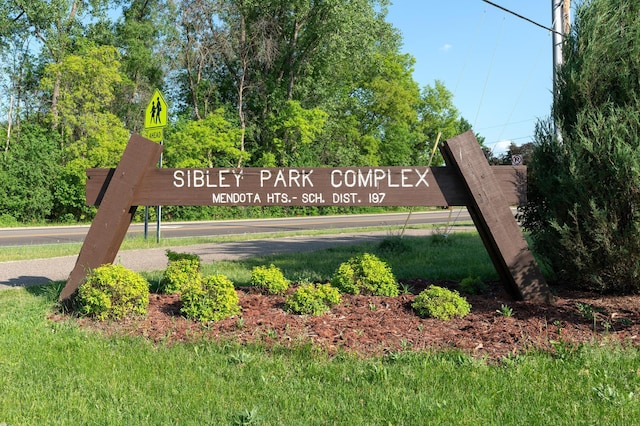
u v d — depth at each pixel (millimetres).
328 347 5051
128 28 39125
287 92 41688
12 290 8438
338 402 3922
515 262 6504
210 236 19859
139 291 6211
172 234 21516
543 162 6836
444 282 7914
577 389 4043
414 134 54344
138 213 32062
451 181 6758
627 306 6156
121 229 7078
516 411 3719
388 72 51844
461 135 6543
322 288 6289
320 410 3791
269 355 4902
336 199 6848
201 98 41688
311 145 44375
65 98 32500
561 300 6539
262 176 6914
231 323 5738
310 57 41156
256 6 39156
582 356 4645
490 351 4930
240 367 4609
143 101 39125
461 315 5945
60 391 4148
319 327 5590
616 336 5199
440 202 6766
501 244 6500
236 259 12172
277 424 3605
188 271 7516
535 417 3633
